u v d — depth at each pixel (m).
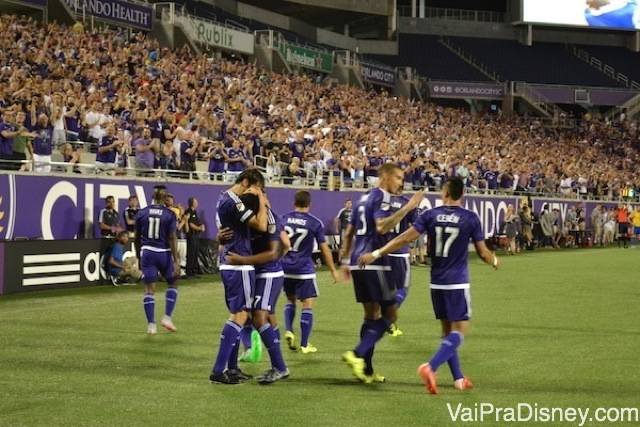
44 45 23.00
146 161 18.91
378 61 51.56
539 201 34.28
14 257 14.92
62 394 7.42
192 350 9.73
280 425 6.39
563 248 34.31
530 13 54.28
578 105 57.31
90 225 16.95
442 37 55.53
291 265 9.90
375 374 8.13
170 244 11.13
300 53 41.72
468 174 31.20
